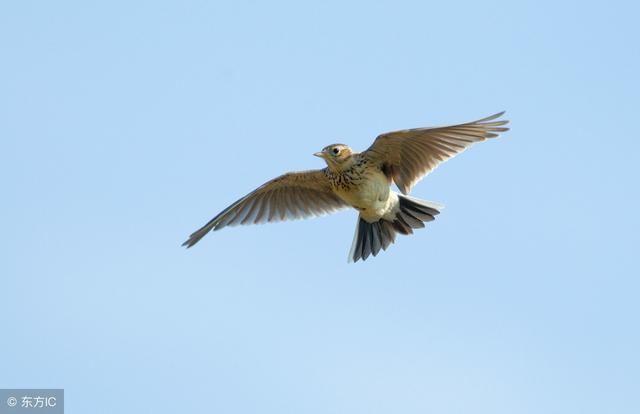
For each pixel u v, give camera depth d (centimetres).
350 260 1502
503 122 1337
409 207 1491
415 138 1379
